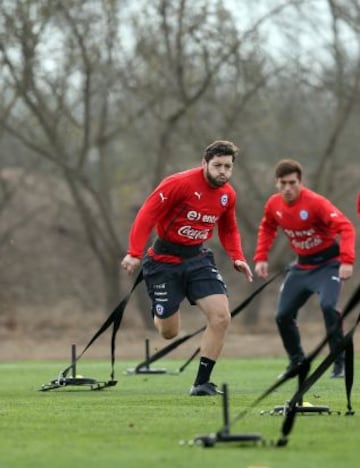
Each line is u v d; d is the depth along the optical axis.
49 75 98.31
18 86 96.88
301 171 43.97
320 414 28.41
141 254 34.09
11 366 59.81
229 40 98.12
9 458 21.30
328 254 44.66
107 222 107.81
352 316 95.25
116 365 59.59
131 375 48.41
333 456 21.17
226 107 105.44
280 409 28.86
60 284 139.75
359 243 131.25
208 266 35.72
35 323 106.81
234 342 80.62
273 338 84.06
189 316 124.88
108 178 117.81
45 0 93.88
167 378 46.19
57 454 21.72
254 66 100.75
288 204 44.16
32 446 22.84
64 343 86.19
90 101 104.69
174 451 21.89
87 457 21.28
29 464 20.58
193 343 81.25
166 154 102.12
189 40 99.00
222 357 70.12
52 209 142.12
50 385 38.81
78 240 136.38
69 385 39.12
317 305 129.12
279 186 44.00
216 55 98.25
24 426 26.38
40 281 139.50
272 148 119.44
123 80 100.44
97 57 98.31
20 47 95.75
